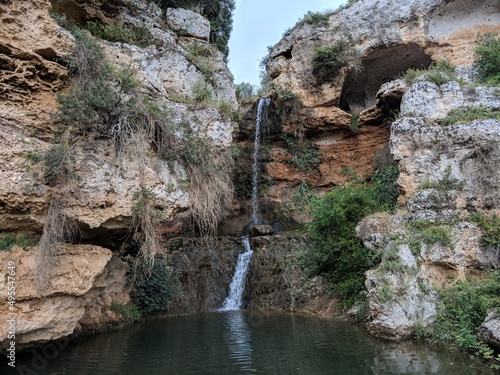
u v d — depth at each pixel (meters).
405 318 7.49
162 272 10.92
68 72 7.06
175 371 5.88
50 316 6.00
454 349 6.74
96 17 10.08
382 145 15.47
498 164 8.97
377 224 9.47
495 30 13.57
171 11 14.30
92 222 6.68
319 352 6.78
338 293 10.38
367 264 9.64
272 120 17.14
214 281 12.76
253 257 13.18
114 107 7.25
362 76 16.62
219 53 14.95
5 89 6.27
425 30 14.40
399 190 10.55
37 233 6.34
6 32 6.35
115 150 7.17
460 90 10.71
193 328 9.01
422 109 10.77
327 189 16.42
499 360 5.93
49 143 6.53
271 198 16.59
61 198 6.39
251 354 6.74
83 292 6.48
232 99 14.31
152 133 7.78
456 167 9.60
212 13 18.53
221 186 9.11
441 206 9.18
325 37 16.66
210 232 14.00
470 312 7.19
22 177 5.92
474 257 8.31
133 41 10.51
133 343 7.57
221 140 9.50
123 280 10.08
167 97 9.62
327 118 16.25
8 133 6.05
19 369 5.72
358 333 8.07
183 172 8.30
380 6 15.44
